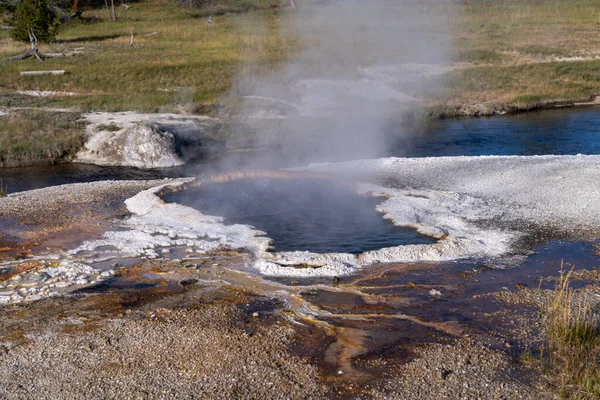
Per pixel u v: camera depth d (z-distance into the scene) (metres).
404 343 5.71
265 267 7.49
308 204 10.21
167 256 7.98
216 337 5.86
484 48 31.20
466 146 16.55
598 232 8.52
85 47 30.16
